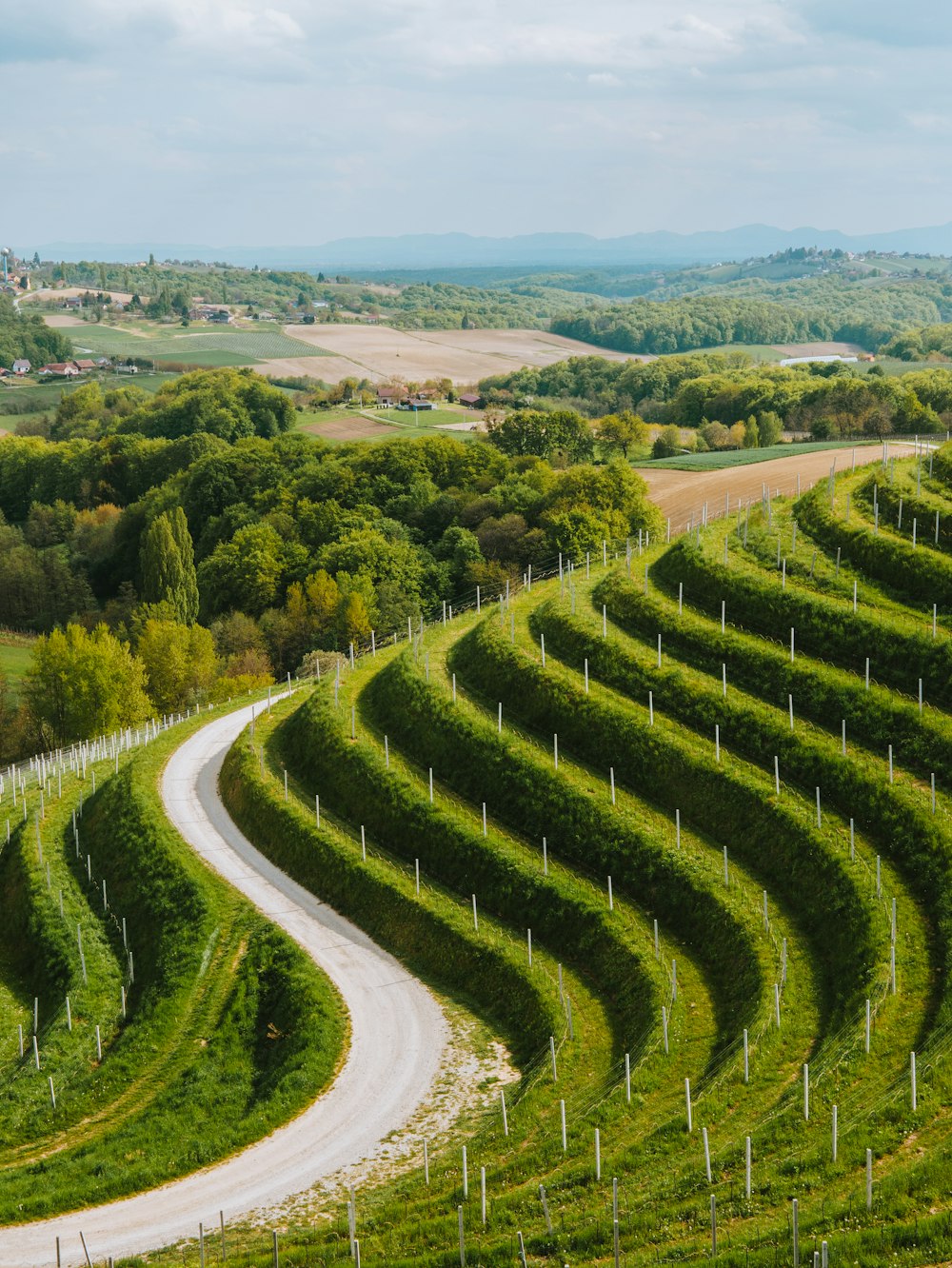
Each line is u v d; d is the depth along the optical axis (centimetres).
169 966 6881
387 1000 6381
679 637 8606
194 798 9188
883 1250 3638
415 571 16312
